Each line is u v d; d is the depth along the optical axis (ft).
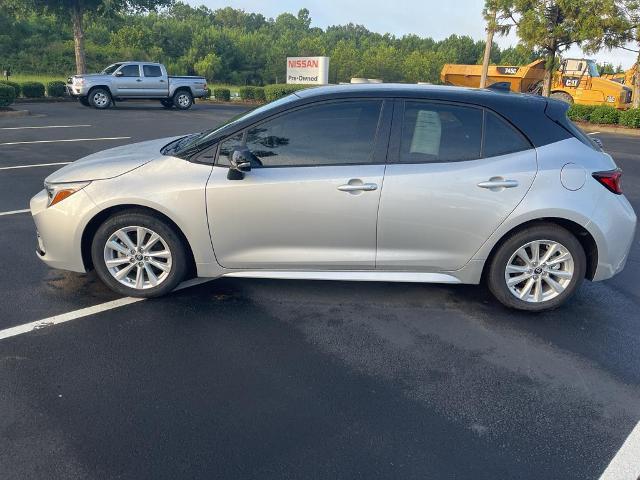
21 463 8.19
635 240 20.21
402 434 9.12
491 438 9.09
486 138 13.00
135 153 14.30
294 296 14.38
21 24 159.02
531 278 13.52
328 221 12.96
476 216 12.85
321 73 106.83
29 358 11.03
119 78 70.38
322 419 9.45
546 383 10.75
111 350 11.45
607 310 14.12
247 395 10.06
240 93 102.32
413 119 12.98
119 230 13.30
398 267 13.44
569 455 8.75
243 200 12.85
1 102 58.08
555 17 65.72
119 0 94.73
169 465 8.25
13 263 15.94
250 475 8.09
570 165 12.84
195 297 14.12
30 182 26.18
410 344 12.11
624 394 10.47
